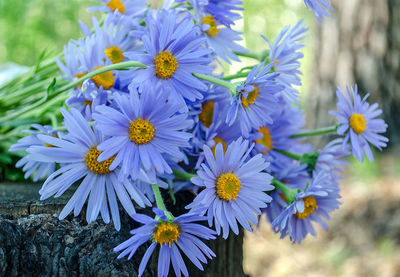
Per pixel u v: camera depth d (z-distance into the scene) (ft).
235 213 0.96
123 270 0.97
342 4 3.48
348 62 3.47
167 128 0.93
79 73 1.11
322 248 2.82
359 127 1.13
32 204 1.02
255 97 0.98
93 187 0.94
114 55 1.12
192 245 0.93
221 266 1.20
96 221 1.00
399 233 2.66
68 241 0.97
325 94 3.54
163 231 0.89
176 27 0.96
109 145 0.90
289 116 1.21
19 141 1.06
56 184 0.92
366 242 2.71
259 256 2.88
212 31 1.10
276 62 1.09
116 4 1.15
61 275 0.96
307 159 1.17
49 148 0.91
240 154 0.96
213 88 1.08
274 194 1.12
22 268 0.95
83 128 0.93
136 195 0.94
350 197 2.98
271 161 1.14
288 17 8.49
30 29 5.03
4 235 0.93
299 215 1.07
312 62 3.67
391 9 3.36
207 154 0.94
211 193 0.95
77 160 0.93
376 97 3.42
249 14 7.98
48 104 1.18
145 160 0.91
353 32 3.45
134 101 0.91
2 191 1.14
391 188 2.89
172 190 1.09
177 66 0.98
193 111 1.05
